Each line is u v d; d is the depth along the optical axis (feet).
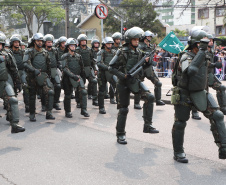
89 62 33.22
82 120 25.64
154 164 15.60
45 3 161.48
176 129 15.75
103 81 28.25
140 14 112.47
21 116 27.27
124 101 18.76
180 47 25.20
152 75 30.83
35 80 24.66
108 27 120.26
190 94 15.03
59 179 13.84
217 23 124.36
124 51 17.94
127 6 107.55
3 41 19.57
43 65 24.61
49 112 25.23
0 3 160.45
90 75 33.04
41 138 20.31
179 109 15.35
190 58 14.42
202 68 14.61
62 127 23.25
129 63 17.98
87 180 13.74
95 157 16.63
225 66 51.26
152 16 112.47
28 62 24.16
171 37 25.16
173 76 15.44
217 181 13.58
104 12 56.34
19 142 19.43
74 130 22.38
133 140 19.83
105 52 28.91
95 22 147.54
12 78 21.88
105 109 30.37
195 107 15.16
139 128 23.02
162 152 17.43
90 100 35.76
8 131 22.15
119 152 17.47
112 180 13.73
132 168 15.08
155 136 20.83
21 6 160.56
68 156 16.79
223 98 24.79
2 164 15.66
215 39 21.63
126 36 17.89
